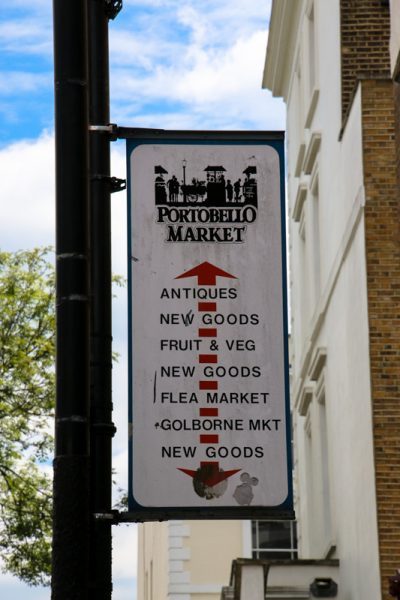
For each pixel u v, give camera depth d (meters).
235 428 9.81
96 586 7.67
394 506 16.92
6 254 24.89
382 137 18.33
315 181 23.89
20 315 24.75
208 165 10.19
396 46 14.87
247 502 9.66
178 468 9.66
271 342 10.02
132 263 10.02
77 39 7.84
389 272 17.86
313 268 24.34
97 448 7.84
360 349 18.30
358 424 18.45
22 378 24.27
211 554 32.59
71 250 7.59
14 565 24.05
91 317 8.16
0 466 24.27
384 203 18.12
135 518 9.53
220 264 10.07
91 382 8.01
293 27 27.95
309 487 25.17
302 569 19.47
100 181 8.45
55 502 7.27
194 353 9.93
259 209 10.18
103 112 8.62
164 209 10.09
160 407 9.80
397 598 15.69
